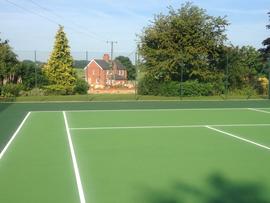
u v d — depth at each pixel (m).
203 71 37.03
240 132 16.39
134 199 7.96
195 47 37.28
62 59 41.25
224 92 36.59
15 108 25.89
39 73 37.38
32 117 21.05
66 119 20.28
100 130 16.78
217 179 9.34
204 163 10.92
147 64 37.22
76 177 9.52
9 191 8.45
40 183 9.02
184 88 35.47
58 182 9.10
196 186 8.78
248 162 11.06
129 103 29.89
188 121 19.73
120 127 17.66
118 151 12.49
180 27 37.66
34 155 11.84
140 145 13.51
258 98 34.28
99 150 12.65
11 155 11.82
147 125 18.30
